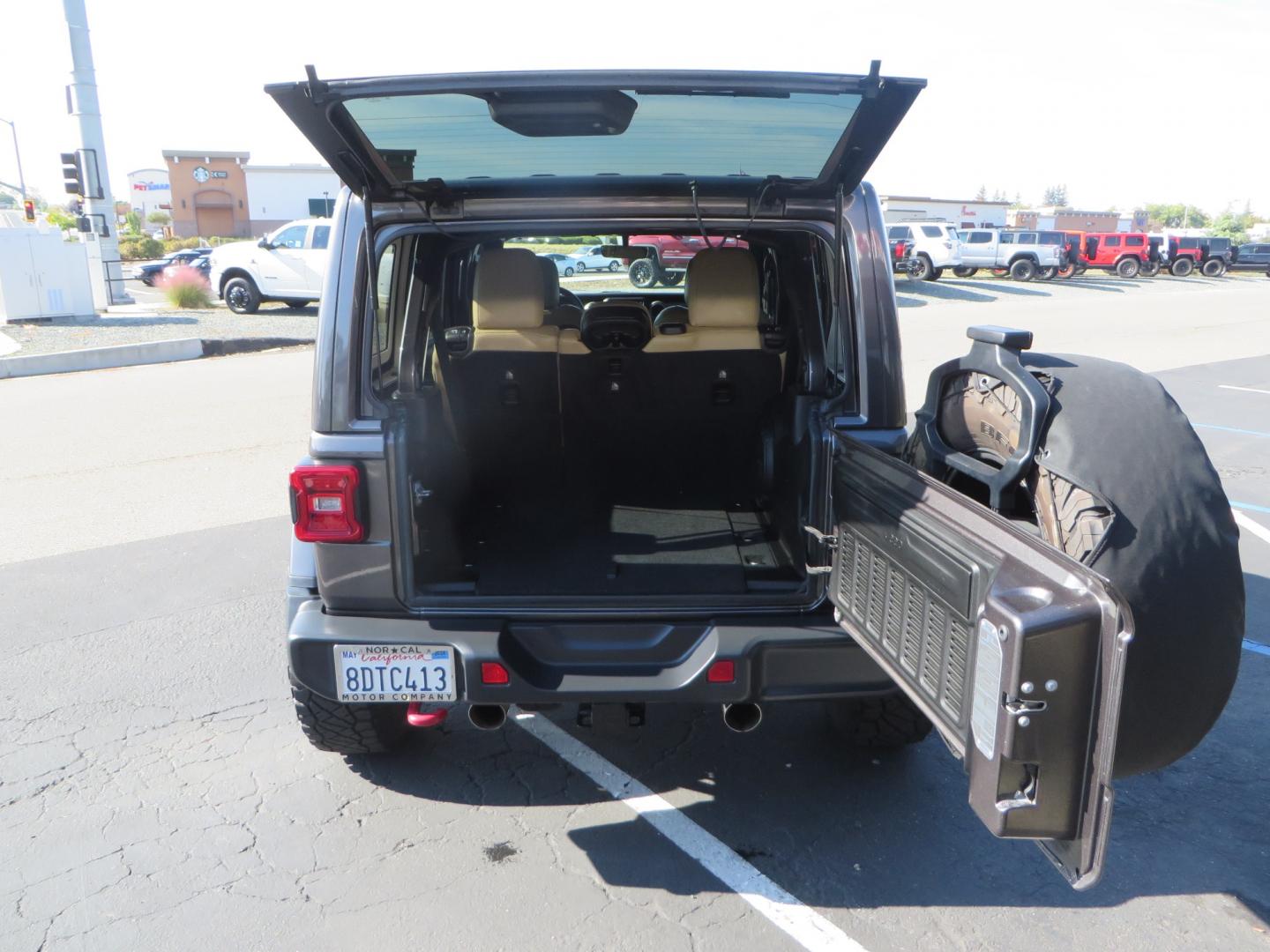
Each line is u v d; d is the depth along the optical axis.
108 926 2.68
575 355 3.70
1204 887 2.88
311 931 2.67
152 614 4.91
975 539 1.99
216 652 4.48
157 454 8.35
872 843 3.07
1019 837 1.81
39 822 3.17
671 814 3.22
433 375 3.65
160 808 3.25
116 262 22.16
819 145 2.66
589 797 3.32
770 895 2.82
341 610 2.85
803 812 3.22
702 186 2.94
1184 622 2.09
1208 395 11.90
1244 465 8.29
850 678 2.79
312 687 2.84
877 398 2.86
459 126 2.52
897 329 2.88
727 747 3.64
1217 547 2.12
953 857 2.99
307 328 17.48
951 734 2.05
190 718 3.87
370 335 2.78
